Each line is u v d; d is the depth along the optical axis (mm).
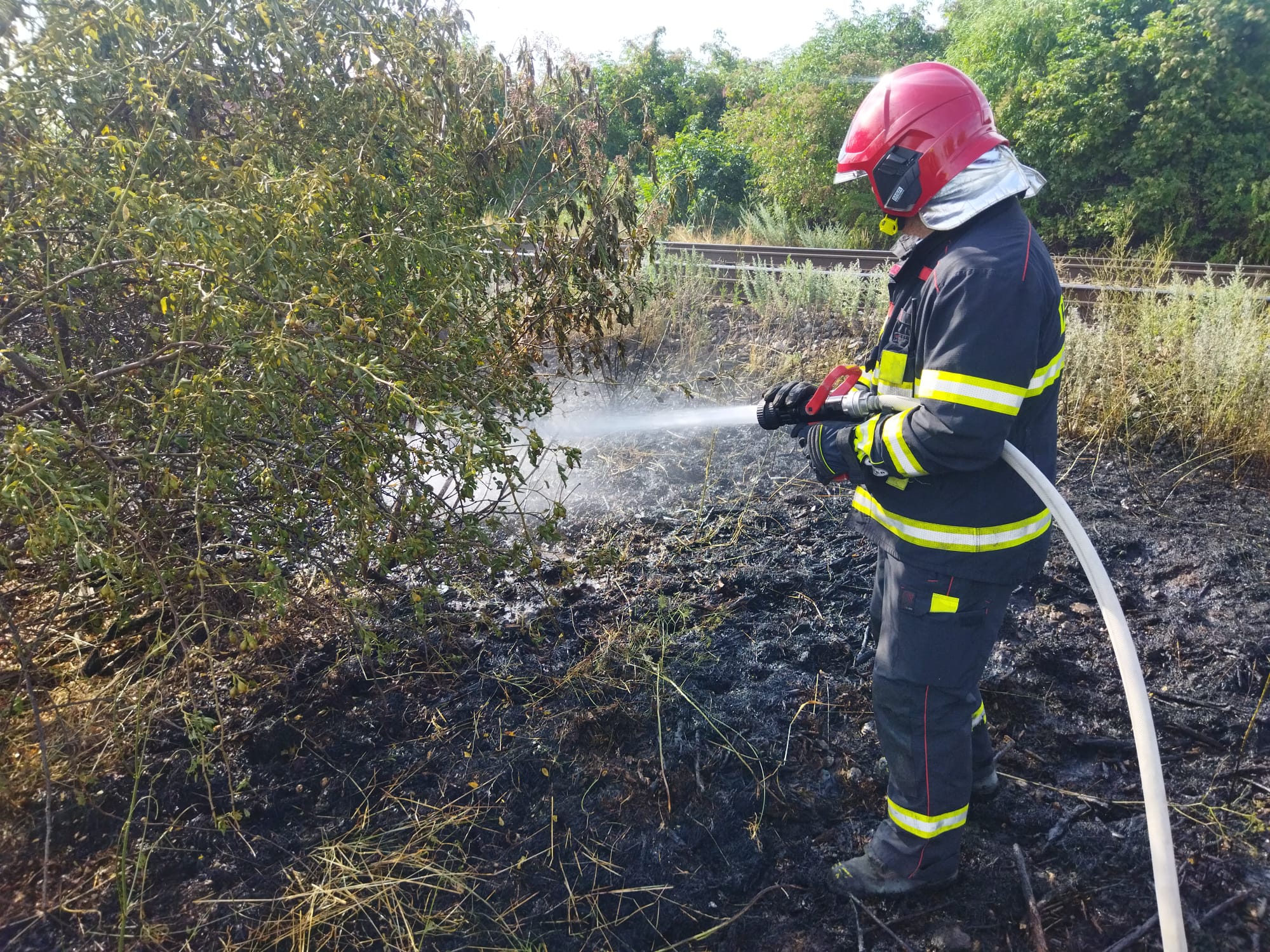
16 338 2307
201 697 2576
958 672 1913
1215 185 11477
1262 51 11172
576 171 3293
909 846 2035
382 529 2646
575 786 2414
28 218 2047
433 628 2943
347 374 2051
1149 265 7176
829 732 2615
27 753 2295
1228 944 2021
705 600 3193
